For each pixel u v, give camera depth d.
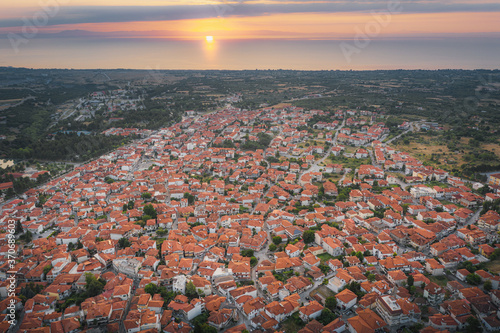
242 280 198.62
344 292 177.00
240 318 170.12
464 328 158.00
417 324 158.75
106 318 164.38
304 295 183.38
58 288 184.25
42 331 152.62
